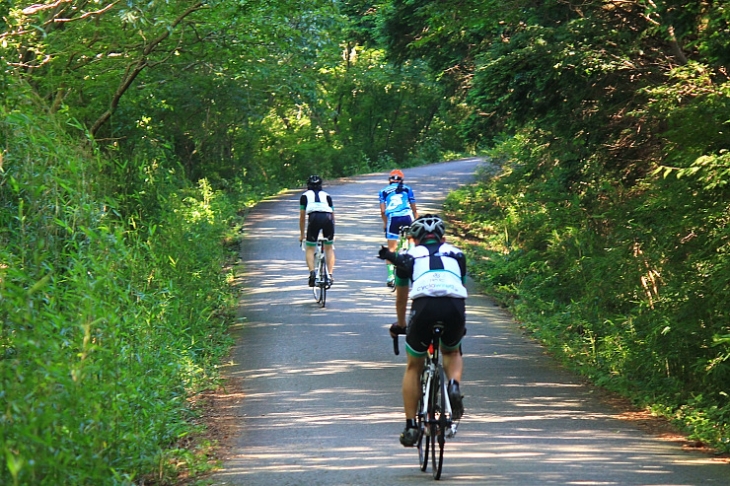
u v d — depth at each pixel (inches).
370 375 688.4
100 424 393.7
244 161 2267.5
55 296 454.6
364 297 1013.8
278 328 861.8
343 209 1788.9
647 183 917.2
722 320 612.4
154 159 1143.6
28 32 865.5
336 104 3558.1
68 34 998.4
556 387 673.0
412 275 434.6
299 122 3184.1
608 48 866.8
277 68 1369.3
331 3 1182.3
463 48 1494.8
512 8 901.8
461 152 4040.4
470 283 1159.6
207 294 895.7
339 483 414.6
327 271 956.0
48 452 334.6
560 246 1071.6
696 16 775.1
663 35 856.3
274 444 502.0
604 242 1026.7
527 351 802.8
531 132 1182.3
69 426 357.7
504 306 1028.5
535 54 852.6
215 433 530.6
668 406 601.6
